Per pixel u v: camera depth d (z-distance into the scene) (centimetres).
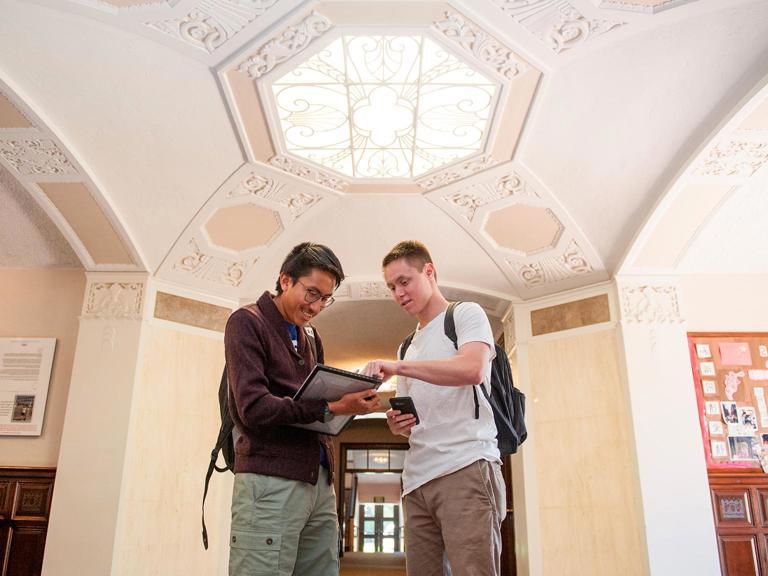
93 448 579
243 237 624
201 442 632
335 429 222
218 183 550
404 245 248
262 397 204
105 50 409
